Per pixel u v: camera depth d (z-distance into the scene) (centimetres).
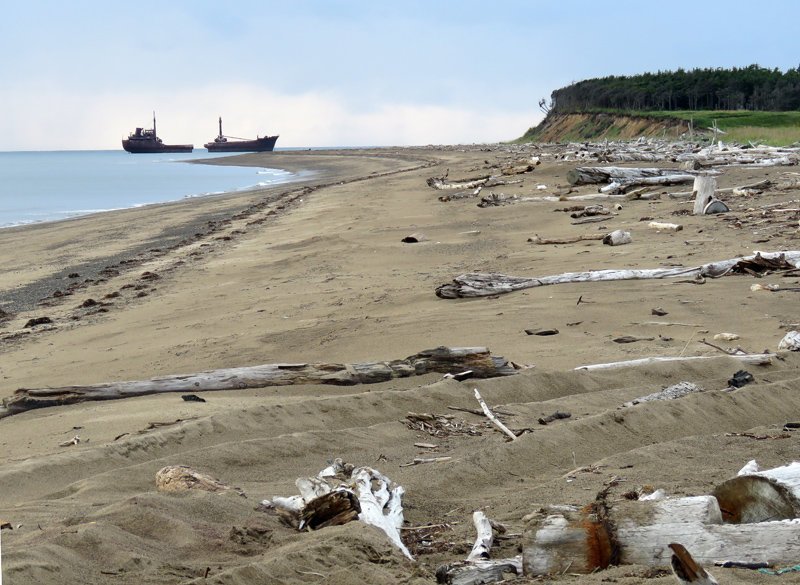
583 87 13800
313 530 511
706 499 411
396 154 11238
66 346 1380
